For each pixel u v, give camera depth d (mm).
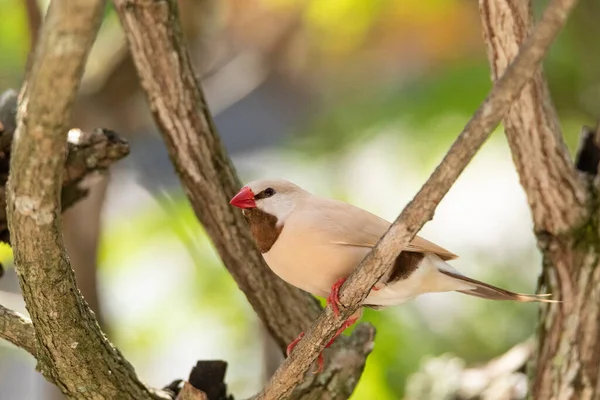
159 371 13633
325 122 14375
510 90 5289
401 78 14195
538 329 8539
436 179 5594
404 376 11656
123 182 14352
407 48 14242
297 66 15172
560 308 8336
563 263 8352
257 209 7199
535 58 5195
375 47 14523
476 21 13688
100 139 8141
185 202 13477
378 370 11477
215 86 14500
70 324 6410
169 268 13891
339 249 6863
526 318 12617
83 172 8133
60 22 4750
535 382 8383
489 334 12531
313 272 6992
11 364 15203
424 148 13250
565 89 13617
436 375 11250
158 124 8586
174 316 13688
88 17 4734
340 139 14117
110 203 13766
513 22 7445
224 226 8664
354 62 14836
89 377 6734
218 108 14469
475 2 13633
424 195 5668
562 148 8117
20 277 6086
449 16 13727
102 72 12672
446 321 12508
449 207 13680
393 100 13688
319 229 6871
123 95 12867
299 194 7254
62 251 6000
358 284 6156
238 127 17516
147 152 15594
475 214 13602
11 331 6918
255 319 13391
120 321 13680
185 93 8508
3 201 8047
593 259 8281
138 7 8320
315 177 14172
